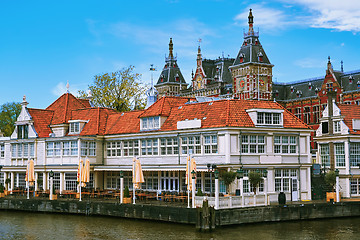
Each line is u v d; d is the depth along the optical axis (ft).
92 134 205.67
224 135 163.84
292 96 423.23
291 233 133.90
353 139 192.34
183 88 568.00
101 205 167.12
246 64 414.41
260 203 148.46
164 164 178.70
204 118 174.50
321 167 200.23
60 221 161.38
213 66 513.45
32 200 185.37
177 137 179.63
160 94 567.59
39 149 213.46
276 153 172.14
